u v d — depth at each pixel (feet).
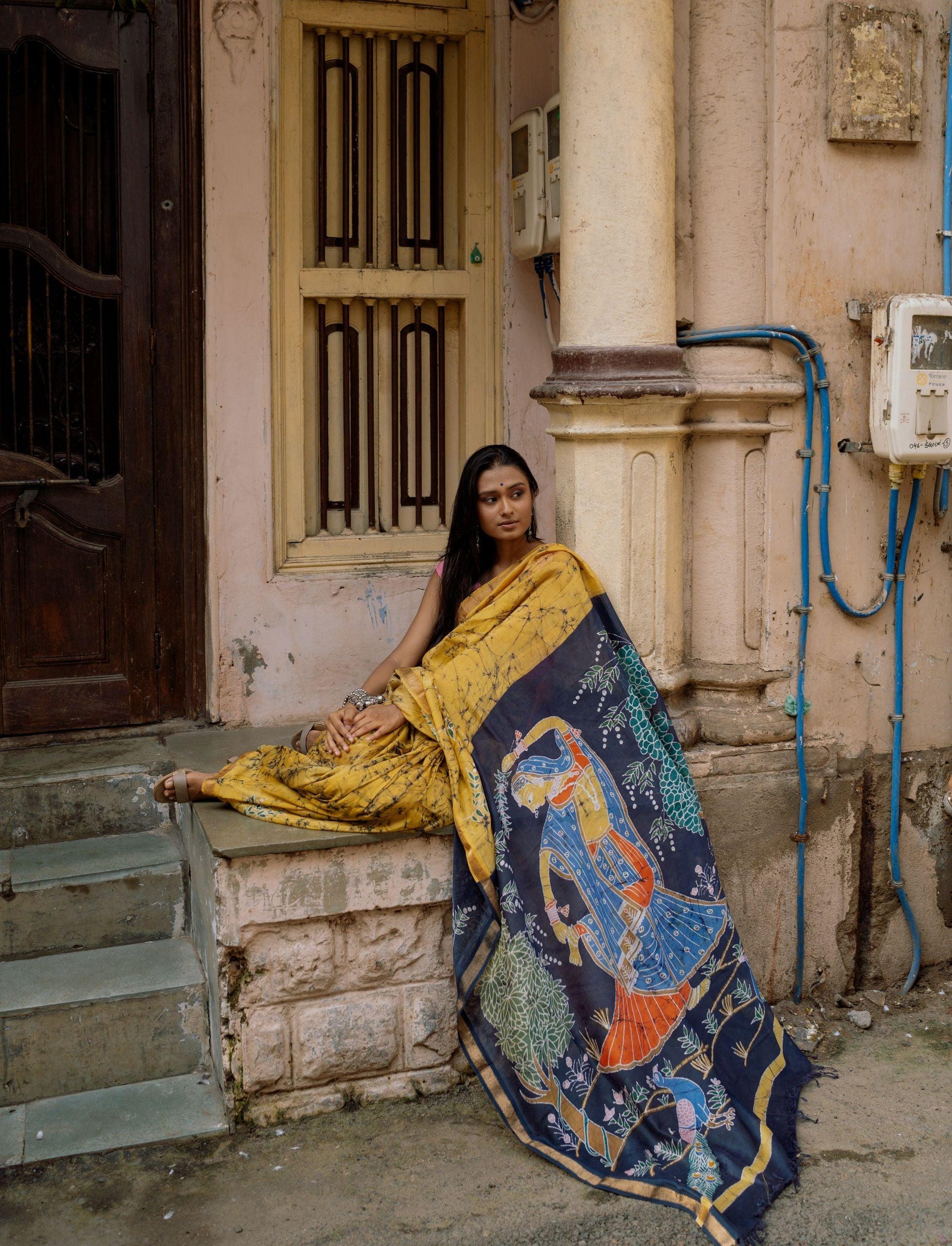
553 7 13.87
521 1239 9.14
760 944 12.54
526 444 14.51
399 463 14.37
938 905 13.48
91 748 13.33
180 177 13.23
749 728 12.25
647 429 11.45
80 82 12.89
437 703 10.69
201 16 12.71
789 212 11.84
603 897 10.63
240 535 13.44
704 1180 9.51
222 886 10.34
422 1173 9.95
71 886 11.77
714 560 12.25
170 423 13.52
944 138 12.41
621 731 11.09
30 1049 10.76
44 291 13.05
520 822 10.56
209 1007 11.16
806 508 12.17
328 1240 9.11
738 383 11.72
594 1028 10.22
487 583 11.39
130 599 13.62
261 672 13.74
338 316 13.94
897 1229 9.27
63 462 13.32
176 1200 9.58
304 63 13.47
